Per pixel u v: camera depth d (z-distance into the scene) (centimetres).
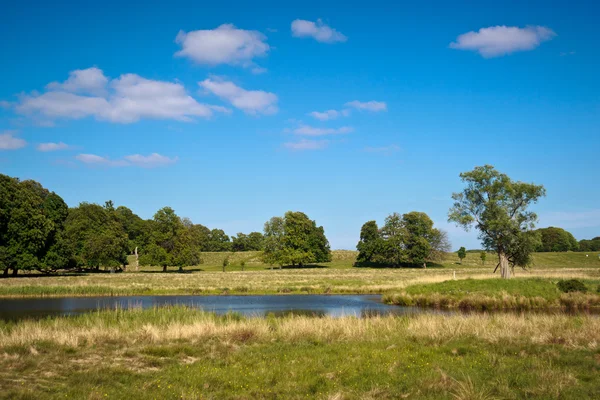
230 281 6241
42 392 1012
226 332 1795
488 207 4859
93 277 6756
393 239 10656
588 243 15325
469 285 4034
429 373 1173
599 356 1361
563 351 1433
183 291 4847
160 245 9269
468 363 1298
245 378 1166
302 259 10681
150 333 1753
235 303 3878
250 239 18138
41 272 7800
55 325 1908
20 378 1132
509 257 4984
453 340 1669
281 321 2194
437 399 976
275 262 10669
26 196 6738
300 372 1221
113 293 4675
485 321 2002
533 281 4009
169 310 2616
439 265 11294
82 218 8638
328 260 12138
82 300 4050
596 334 1648
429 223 11131
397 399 1003
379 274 8069
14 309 3384
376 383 1112
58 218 7700
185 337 1742
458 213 5006
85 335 1705
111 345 1587
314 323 1975
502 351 1457
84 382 1116
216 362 1353
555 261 10594
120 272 8925
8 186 6538
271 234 11069
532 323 1948
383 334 1830
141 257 8956
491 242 4959
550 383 1066
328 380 1148
